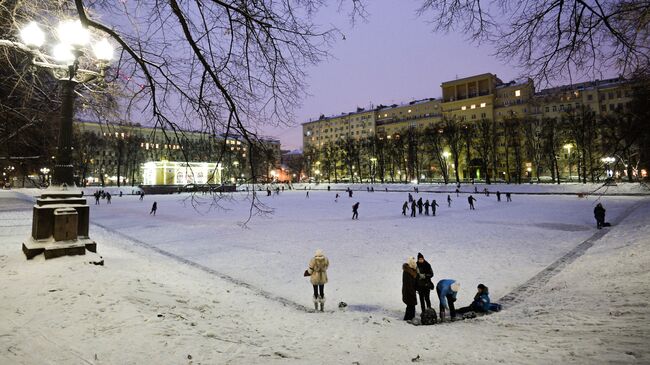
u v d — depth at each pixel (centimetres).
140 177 9269
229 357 427
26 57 814
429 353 474
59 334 443
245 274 1155
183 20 545
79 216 804
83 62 799
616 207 3034
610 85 7094
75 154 5134
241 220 2708
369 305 859
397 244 1662
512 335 548
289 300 895
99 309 534
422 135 7750
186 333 496
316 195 6425
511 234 1861
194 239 1845
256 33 563
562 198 4262
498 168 8381
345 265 1276
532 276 1067
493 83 9219
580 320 596
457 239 1755
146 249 1534
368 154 9412
